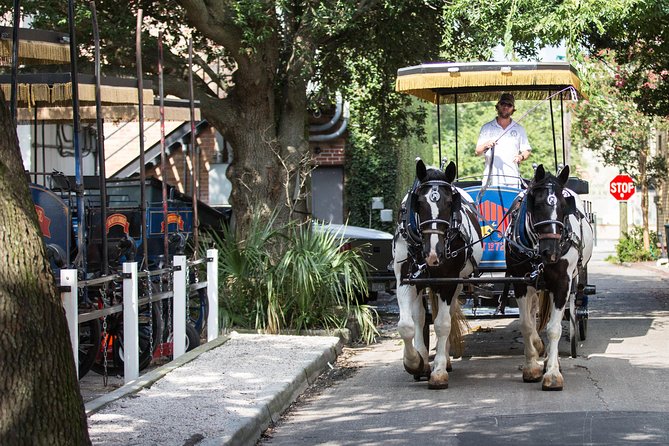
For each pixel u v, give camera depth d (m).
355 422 8.79
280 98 17.42
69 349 5.59
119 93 12.02
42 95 11.47
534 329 11.26
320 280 14.28
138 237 12.75
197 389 9.48
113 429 7.67
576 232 10.81
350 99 20.86
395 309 19.27
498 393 9.95
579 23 14.19
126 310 10.07
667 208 41.28
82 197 10.80
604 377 10.67
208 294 13.27
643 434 7.84
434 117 49.59
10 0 14.63
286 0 15.54
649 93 20.39
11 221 5.43
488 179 12.09
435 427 8.42
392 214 26.55
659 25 16.45
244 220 16.75
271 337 13.46
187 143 26.11
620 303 19.88
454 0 15.65
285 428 8.65
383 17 17.52
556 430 8.09
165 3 16.72
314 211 27.39
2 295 5.30
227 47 15.83
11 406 5.21
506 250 10.66
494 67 12.24
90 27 15.11
